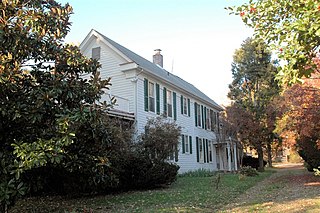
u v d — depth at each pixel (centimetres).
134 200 1068
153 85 1989
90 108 743
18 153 636
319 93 1339
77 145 820
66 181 1013
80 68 821
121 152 1321
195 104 2684
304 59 321
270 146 3484
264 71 3747
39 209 964
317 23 294
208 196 1129
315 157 1795
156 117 1766
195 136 2605
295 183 1562
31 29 759
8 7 739
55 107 745
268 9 384
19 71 707
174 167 1529
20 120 714
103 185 1110
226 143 2922
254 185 1592
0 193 634
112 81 1834
